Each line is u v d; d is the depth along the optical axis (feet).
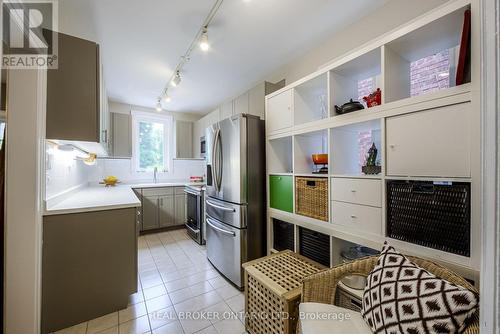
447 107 3.28
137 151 14.02
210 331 4.99
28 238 4.26
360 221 4.48
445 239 3.30
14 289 4.17
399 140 3.87
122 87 10.76
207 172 9.02
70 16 5.68
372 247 4.24
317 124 5.52
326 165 6.14
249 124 7.13
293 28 6.41
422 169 3.55
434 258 3.41
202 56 7.90
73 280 5.15
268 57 8.02
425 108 3.51
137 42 6.96
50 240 4.90
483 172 1.61
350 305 4.04
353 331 3.15
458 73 3.16
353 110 4.69
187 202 12.51
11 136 4.17
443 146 3.31
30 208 4.27
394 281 3.03
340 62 4.93
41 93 4.45
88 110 5.24
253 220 7.14
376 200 4.20
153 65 8.50
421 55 4.45
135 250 5.95
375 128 5.31
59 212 4.96
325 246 5.59
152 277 7.43
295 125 6.17
